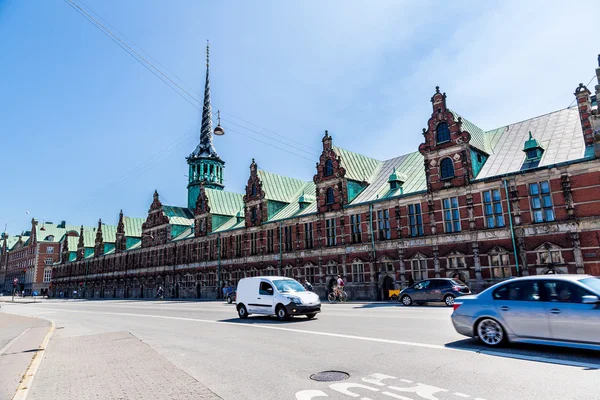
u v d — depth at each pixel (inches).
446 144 1387.8
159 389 311.3
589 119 1141.7
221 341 547.2
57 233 5344.5
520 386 284.2
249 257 2167.8
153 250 3085.6
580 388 273.7
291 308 747.4
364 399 271.9
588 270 1062.4
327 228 1779.0
